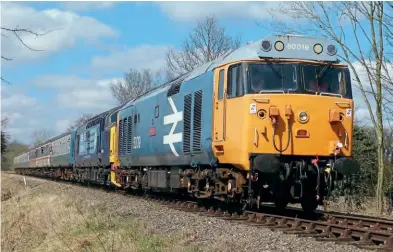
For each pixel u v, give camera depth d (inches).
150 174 768.9
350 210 781.3
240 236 414.3
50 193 996.6
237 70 497.0
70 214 591.5
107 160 1055.6
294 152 473.1
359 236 396.8
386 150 954.7
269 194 522.3
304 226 449.7
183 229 457.7
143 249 387.9
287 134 474.6
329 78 500.4
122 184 942.4
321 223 432.1
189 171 622.2
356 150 936.9
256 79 486.9
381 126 810.8
